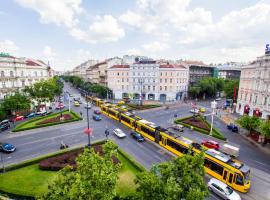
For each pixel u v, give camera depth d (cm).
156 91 7619
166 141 2859
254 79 4669
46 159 2391
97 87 8119
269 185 2030
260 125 3019
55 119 4334
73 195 875
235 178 1898
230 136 3597
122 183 1948
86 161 1021
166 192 1000
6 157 2548
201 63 10150
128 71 7812
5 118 4200
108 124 4222
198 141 3300
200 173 1142
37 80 5969
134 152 2752
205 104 7181
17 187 1812
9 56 5144
